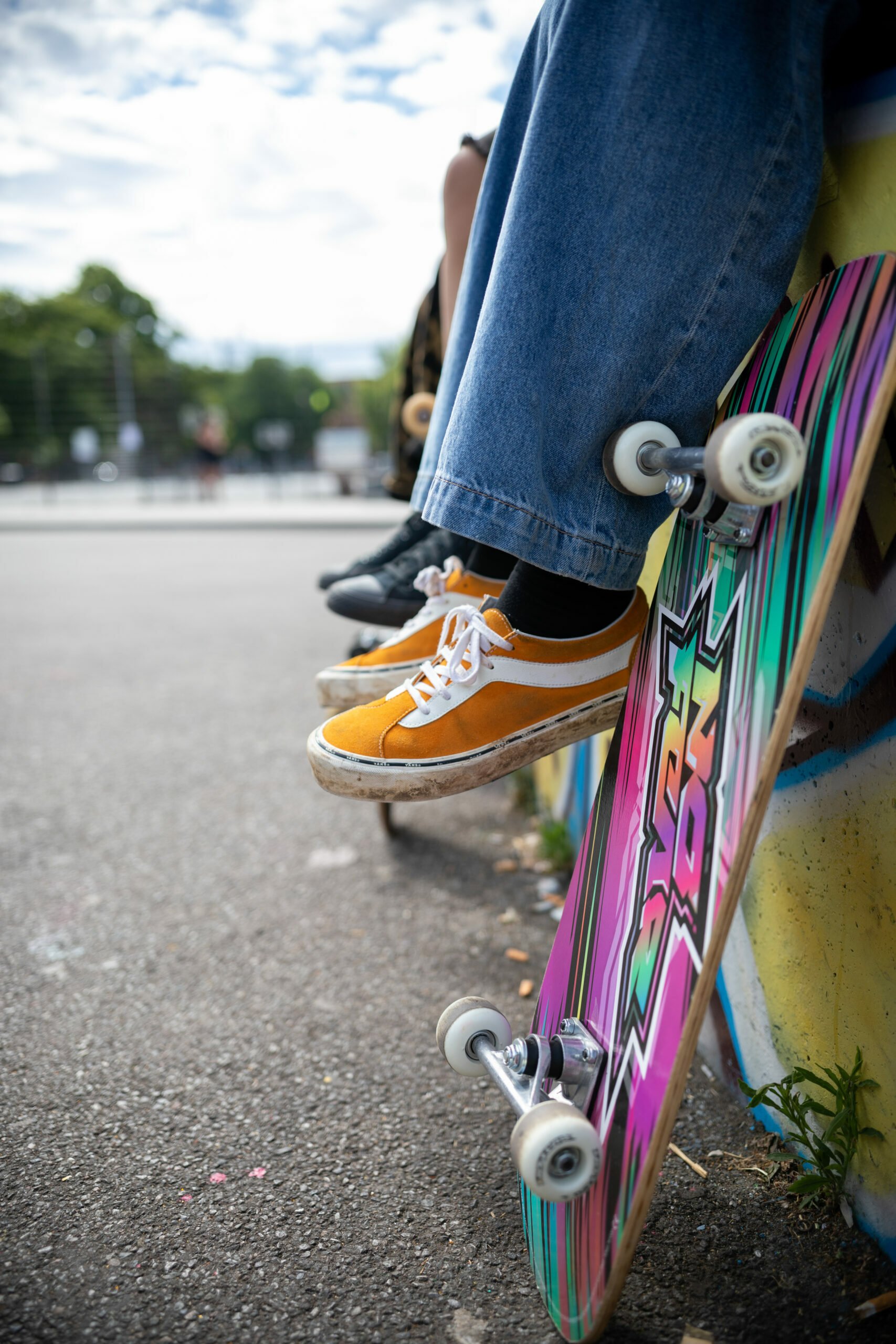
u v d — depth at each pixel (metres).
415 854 2.41
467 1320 1.03
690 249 0.99
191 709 3.79
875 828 1.05
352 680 1.54
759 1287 1.07
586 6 0.97
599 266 1.00
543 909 2.10
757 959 1.32
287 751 3.26
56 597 6.78
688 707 0.99
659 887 0.96
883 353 0.78
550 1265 1.00
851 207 0.99
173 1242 1.15
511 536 1.05
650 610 1.22
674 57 0.94
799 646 0.78
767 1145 1.31
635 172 0.97
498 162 1.18
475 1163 1.30
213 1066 1.53
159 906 2.13
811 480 0.84
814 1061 1.21
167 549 10.80
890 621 0.99
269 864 2.36
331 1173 1.28
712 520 0.95
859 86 0.96
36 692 4.07
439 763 1.15
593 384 1.02
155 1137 1.35
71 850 2.45
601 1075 0.96
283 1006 1.71
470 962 1.88
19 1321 1.03
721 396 1.28
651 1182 0.81
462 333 1.25
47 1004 1.72
